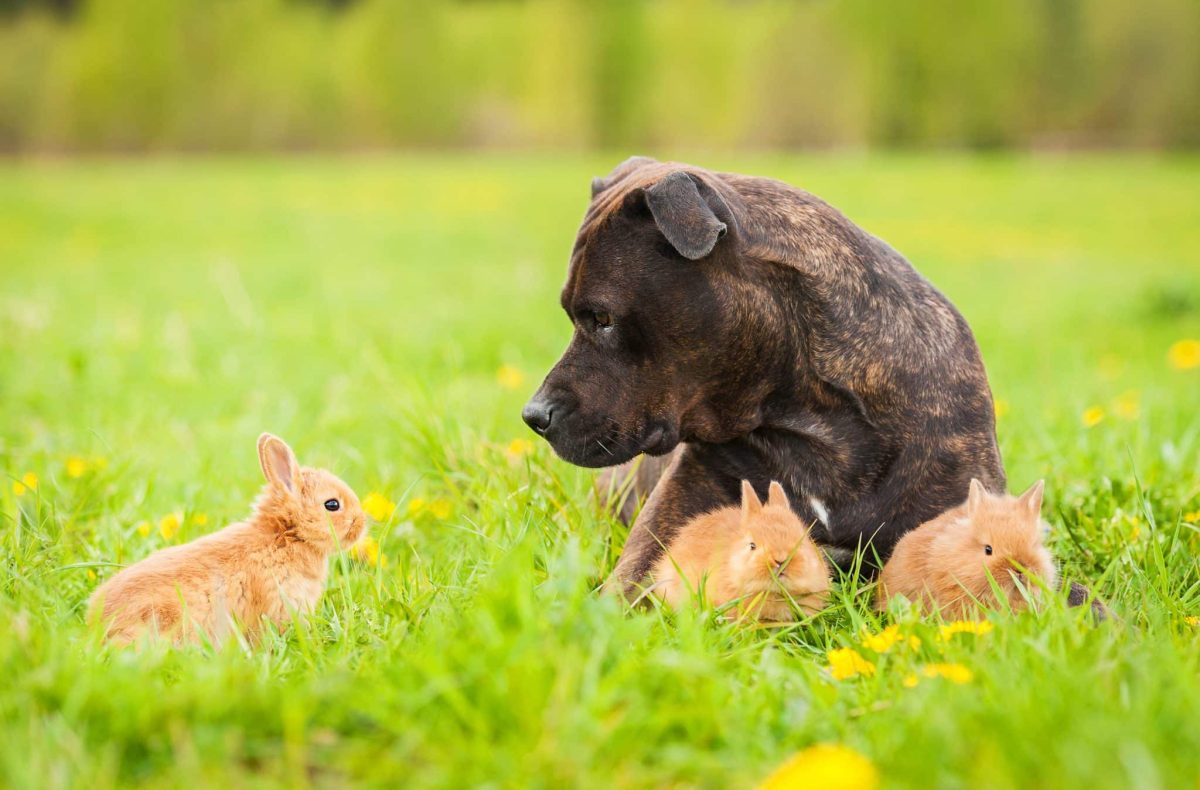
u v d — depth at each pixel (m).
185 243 40.72
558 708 4.34
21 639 5.05
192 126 112.31
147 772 4.32
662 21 120.00
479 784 4.11
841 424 6.90
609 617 5.05
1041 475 9.27
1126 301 25.27
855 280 6.94
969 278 31.12
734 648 5.59
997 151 103.75
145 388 15.21
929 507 6.89
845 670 5.20
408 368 15.48
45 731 4.39
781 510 6.23
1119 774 3.95
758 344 6.78
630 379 6.82
